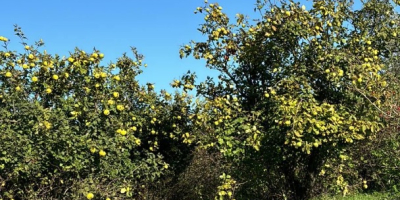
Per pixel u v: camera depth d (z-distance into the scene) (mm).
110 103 4641
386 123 5102
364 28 5176
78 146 4449
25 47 4648
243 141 4723
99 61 4781
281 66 5047
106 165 4789
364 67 4473
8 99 4426
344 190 5449
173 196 6680
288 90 4609
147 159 5523
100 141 4566
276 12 4738
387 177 7703
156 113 5926
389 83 4840
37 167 4375
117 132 4695
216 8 5234
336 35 5000
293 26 4555
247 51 5141
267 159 4980
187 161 6605
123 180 5109
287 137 4246
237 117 4910
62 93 4742
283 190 5473
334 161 5547
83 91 4746
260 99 5219
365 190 7848
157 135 6277
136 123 5570
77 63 4582
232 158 4895
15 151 4172
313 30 4637
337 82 4598
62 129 4316
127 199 5020
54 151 4375
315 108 4195
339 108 4660
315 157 5172
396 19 5309
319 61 4711
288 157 5152
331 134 4492
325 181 5840
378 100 4496
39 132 4266
